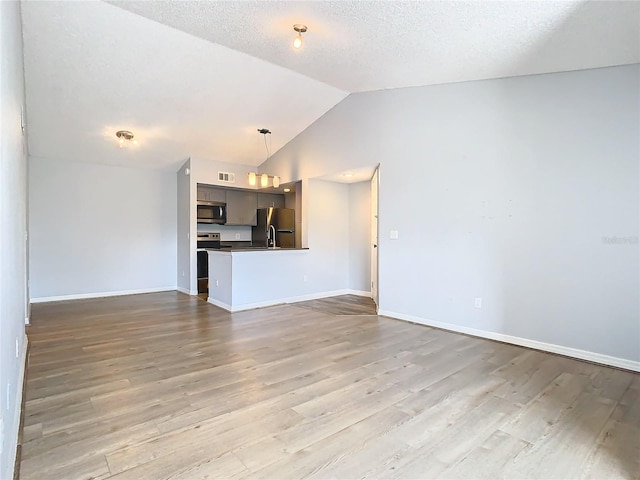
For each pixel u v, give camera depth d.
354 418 2.28
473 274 4.11
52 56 3.90
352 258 6.95
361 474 1.76
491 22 2.80
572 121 3.40
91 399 2.53
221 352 3.53
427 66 3.86
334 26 3.24
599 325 3.28
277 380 2.86
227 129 5.98
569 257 3.44
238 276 5.46
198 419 2.27
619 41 2.77
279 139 6.55
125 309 5.55
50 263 6.24
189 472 1.77
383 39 3.36
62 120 5.16
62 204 6.35
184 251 7.16
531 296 3.68
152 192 7.29
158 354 3.47
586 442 2.03
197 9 3.21
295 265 6.15
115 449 1.95
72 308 5.63
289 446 1.98
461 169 4.18
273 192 8.27
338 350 3.59
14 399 2.08
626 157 3.13
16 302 2.40
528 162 3.68
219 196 7.57
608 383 2.82
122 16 3.46
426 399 2.54
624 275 3.15
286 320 4.83
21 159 3.08
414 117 4.62
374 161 5.12
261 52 4.02
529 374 2.99
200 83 4.69
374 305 5.83
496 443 2.02
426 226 4.53
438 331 4.29
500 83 3.86
